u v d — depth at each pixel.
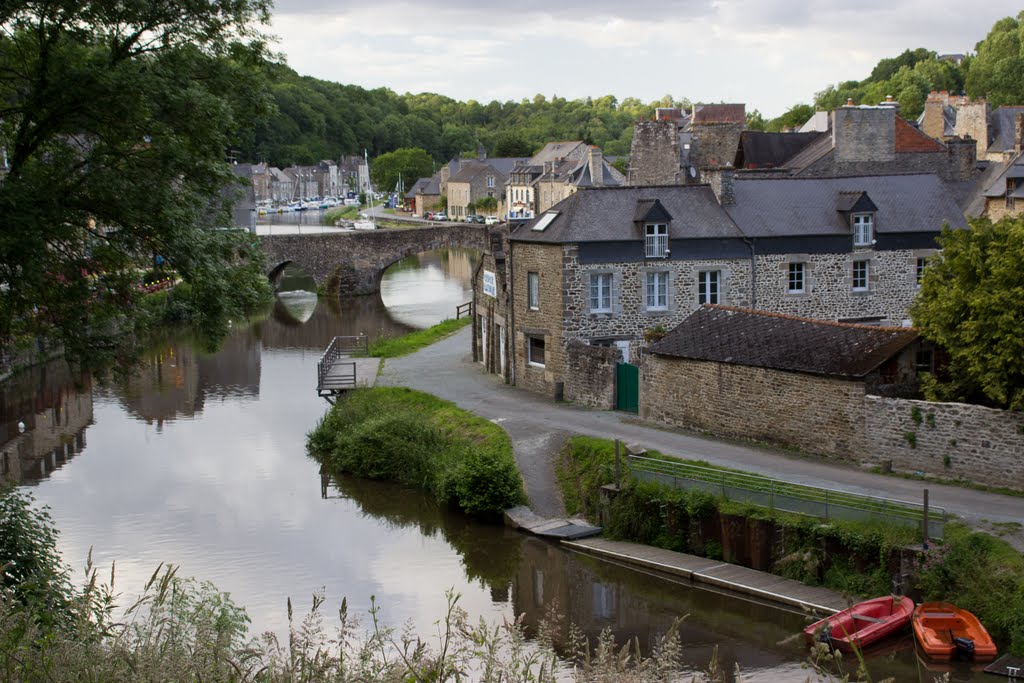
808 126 71.00
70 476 31.41
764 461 25.89
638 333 35.19
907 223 37.22
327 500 29.14
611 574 23.05
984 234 23.33
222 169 20.30
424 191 153.50
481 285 42.50
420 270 98.12
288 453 34.34
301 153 189.12
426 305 72.00
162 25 20.05
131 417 39.81
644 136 57.31
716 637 19.50
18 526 16.97
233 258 21.47
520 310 37.25
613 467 26.23
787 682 17.08
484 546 25.09
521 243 36.62
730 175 36.44
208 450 34.69
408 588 22.27
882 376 25.33
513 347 37.88
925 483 23.47
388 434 31.84
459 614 10.62
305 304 74.12
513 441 30.27
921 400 24.58
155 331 60.91
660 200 36.03
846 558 20.77
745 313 30.12
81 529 26.14
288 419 39.28
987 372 22.62
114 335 21.42
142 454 34.12
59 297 19.72
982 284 22.80
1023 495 22.14
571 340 34.69
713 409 29.14
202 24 20.27
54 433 37.38
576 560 24.02
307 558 24.17
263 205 163.25
